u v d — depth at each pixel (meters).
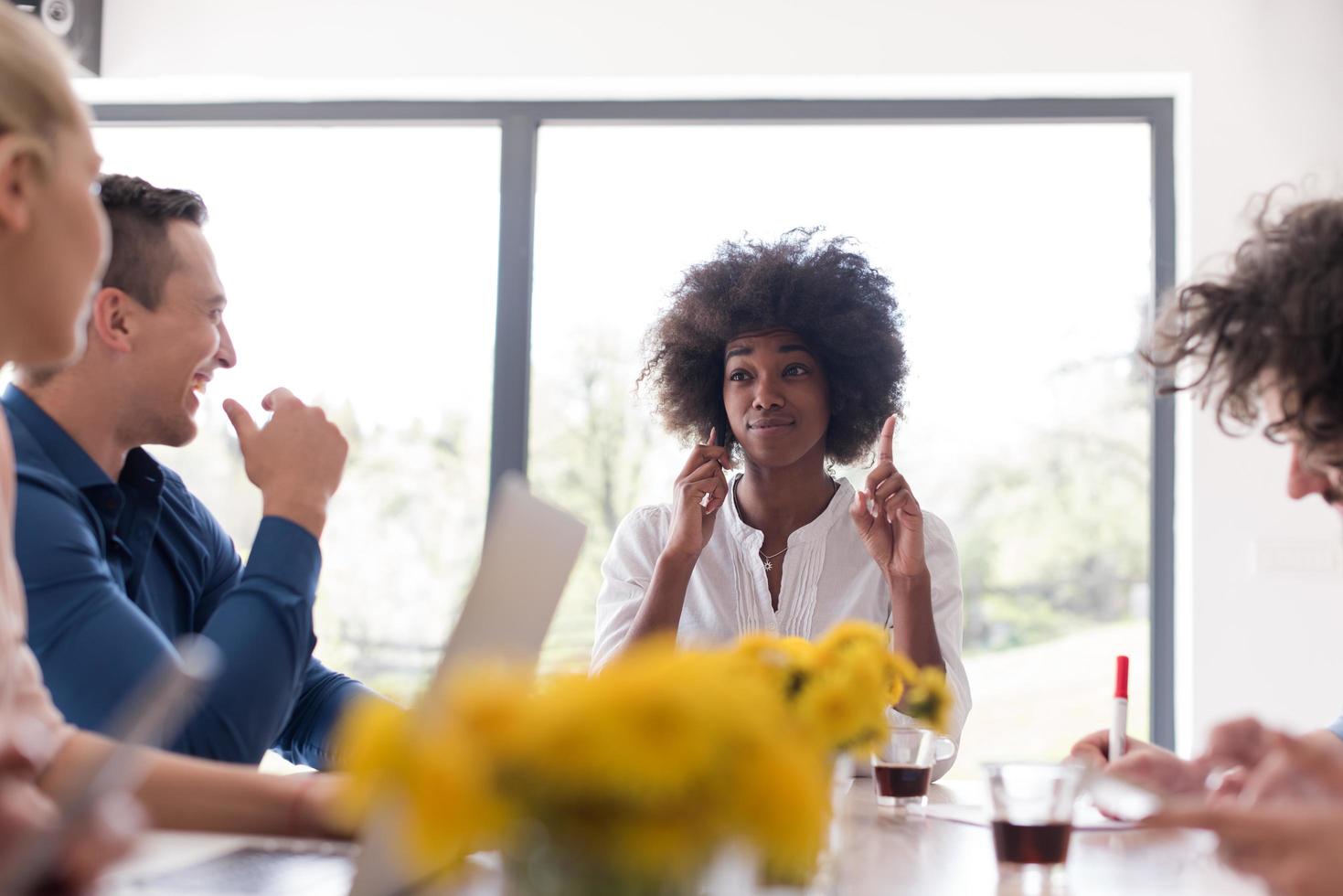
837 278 2.29
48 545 1.33
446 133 3.75
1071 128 3.62
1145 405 3.52
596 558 3.59
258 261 3.73
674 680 0.50
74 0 3.49
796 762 0.51
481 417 3.64
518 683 0.52
